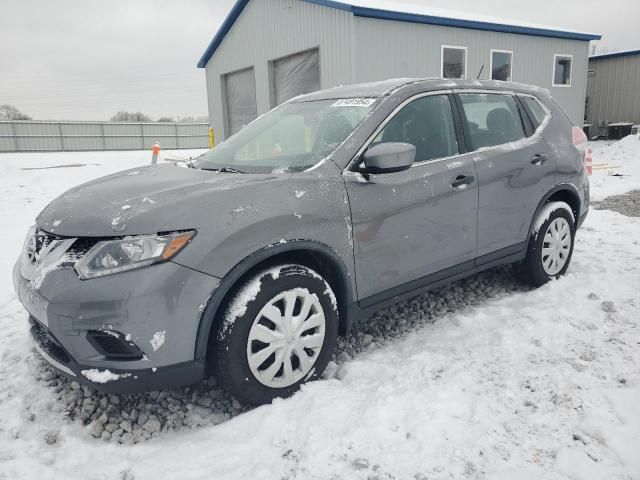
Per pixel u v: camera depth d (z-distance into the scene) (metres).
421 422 2.41
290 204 2.67
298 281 2.67
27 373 3.08
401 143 2.88
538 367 2.89
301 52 13.57
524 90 4.20
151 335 2.31
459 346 3.22
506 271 4.63
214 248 2.41
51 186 10.95
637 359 2.91
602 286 4.04
